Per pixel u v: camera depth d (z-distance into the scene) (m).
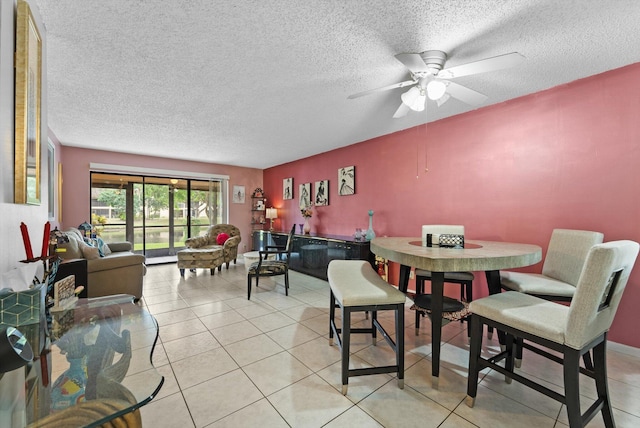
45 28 1.71
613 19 1.63
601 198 2.30
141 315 1.53
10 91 1.22
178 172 5.89
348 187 4.66
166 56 2.04
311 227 5.52
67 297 1.54
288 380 1.84
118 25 1.70
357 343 2.38
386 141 4.08
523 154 2.75
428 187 3.56
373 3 1.51
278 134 4.07
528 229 2.72
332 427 1.44
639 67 2.12
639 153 2.13
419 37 1.82
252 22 1.67
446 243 2.05
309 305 3.32
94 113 3.18
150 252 6.02
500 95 2.74
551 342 1.33
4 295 0.98
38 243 1.68
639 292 2.15
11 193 1.23
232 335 2.51
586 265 1.23
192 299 3.53
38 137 1.53
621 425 1.45
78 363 1.05
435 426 1.45
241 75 2.33
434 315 1.75
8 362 0.71
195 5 1.53
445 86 1.96
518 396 1.68
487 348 2.28
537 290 2.07
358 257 3.89
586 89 2.37
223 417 1.51
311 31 1.76
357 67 2.20
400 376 1.73
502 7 1.53
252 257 4.50
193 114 3.23
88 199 4.93
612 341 2.27
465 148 3.19
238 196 6.75
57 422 0.76
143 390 0.90
